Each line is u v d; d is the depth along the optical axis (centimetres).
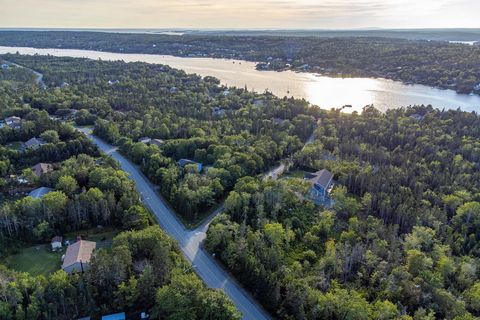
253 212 12450
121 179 13688
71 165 14800
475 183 14838
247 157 15875
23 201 11700
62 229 11600
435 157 17388
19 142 18862
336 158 17488
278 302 8900
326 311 8550
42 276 9056
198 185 13788
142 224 11631
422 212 12512
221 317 8144
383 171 15688
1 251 10512
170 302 8312
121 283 9012
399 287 9175
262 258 10019
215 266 10488
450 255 10669
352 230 11588
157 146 17838
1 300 8338
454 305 8675
